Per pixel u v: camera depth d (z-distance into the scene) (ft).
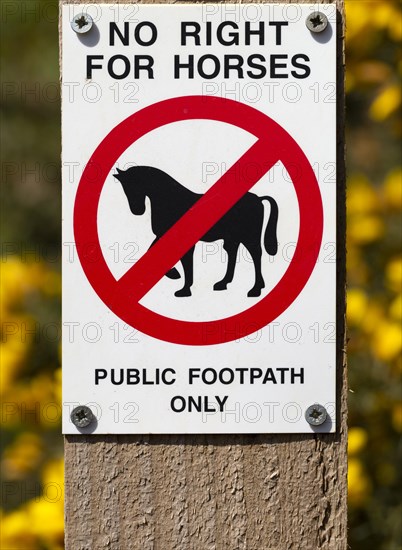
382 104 13.08
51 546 10.57
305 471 6.89
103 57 6.77
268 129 6.77
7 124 23.41
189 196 6.77
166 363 6.78
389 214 13.16
